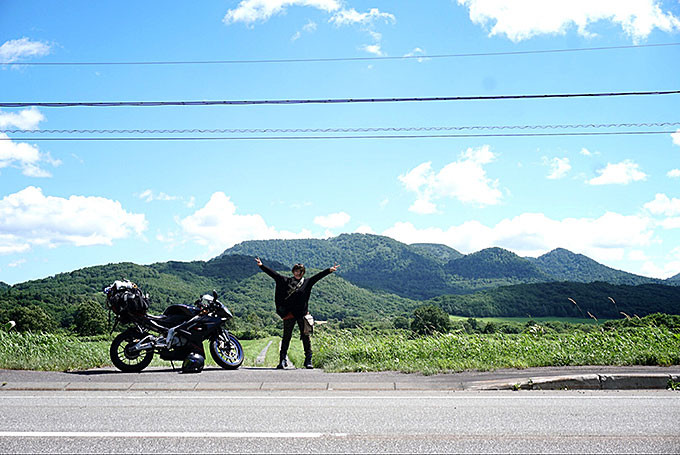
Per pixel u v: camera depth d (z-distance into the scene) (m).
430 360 11.27
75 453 4.82
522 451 4.94
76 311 99.38
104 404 7.06
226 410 6.68
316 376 9.44
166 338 10.16
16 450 4.89
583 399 7.52
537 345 12.34
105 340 13.91
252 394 7.92
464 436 5.45
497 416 6.36
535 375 9.15
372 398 7.60
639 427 5.82
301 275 11.44
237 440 5.27
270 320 149.75
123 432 5.55
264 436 5.42
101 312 82.62
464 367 10.15
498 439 5.34
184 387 8.36
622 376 8.54
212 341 10.79
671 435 5.50
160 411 6.61
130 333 10.22
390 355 12.12
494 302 158.62
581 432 5.61
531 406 6.98
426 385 8.58
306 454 4.83
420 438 5.37
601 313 121.62
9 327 12.91
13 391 8.10
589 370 9.44
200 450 4.93
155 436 5.39
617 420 6.15
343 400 7.43
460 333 13.35
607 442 5.23
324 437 5.39
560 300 145.38
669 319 13.41
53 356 11.54
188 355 10.06
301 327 11.27
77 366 10.74
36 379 8.83
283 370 10.57
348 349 12.85
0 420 6.07
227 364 10.75
